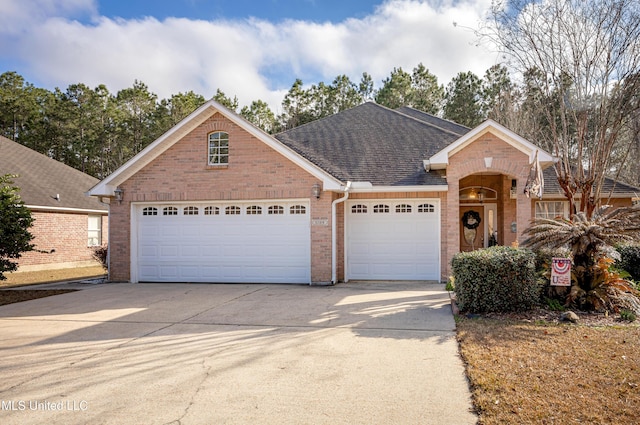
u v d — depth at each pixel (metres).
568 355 5.27
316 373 4.99
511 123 18.14
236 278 13.02
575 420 3.61
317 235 12.21
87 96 42.88
